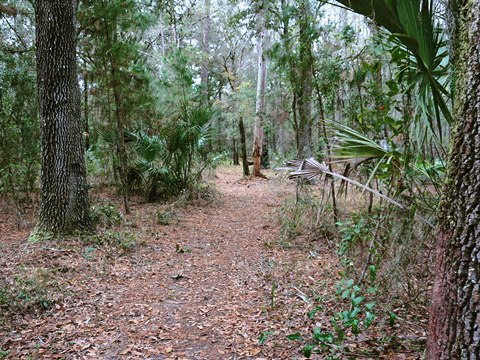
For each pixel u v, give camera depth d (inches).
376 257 142.0
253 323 130.7
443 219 69.2
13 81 294.4
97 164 407.8
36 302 137.9
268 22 291.3
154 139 358.3
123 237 225.1
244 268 192.9
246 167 624.4
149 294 159.0
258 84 567.5
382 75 177.5
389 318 117.6
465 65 66.6
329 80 225.1
